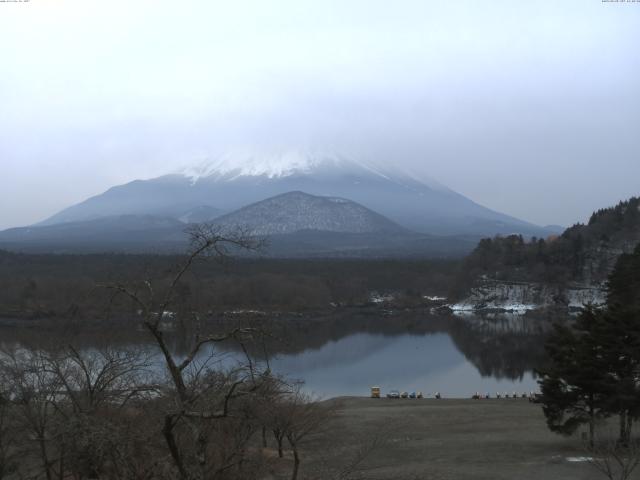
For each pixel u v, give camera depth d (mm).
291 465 30906
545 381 34594
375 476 29969
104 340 24172
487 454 34875
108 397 21391
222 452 17672
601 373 32562
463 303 191625
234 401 16359
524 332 128125
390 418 48656
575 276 193000
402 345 108062
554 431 35656
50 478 21266
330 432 39750
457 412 51469
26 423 22969
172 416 14086
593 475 28766
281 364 80938
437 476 30000
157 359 27500
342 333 126375
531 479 28766
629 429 33062
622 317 33188
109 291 16250
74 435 16906
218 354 21891
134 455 16812
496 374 79875
